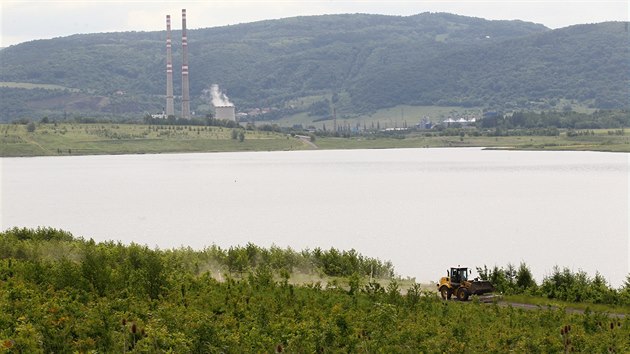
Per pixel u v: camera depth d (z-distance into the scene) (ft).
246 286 352.90
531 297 402.52
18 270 350.02
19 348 226.99
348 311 300.61
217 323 265.54
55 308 266.36
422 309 327.67
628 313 360.07
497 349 259.39
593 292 400.47
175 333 241.96
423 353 250.16
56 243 478.18
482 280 407.64
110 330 246.06
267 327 266.57
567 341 259.19
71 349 233.76
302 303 318.65
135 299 300.61
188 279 350.43
